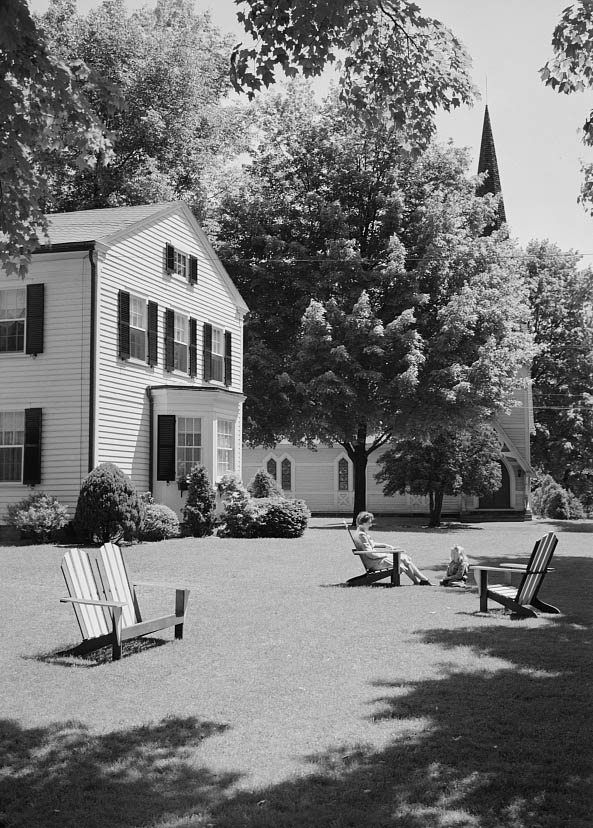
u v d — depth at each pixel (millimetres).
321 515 46094
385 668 8320
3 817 4914
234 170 44000
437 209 35844
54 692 7559
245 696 7363
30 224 8656
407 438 35531
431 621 11000
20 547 20359
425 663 8523
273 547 22031
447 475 35781
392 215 36500
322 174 38406
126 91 36969
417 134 10016
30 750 6000
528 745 5992
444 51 9344
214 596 13398
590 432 54750
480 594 11695
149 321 25469
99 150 8703
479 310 35094
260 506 25656
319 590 14055
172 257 26891
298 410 35812
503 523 40531
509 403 35656
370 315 33312
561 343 55812
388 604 12453
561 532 31578
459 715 6715
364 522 15047
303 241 38094
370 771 5535
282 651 9156
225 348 30500
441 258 35719
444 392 32719
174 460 25406
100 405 22875
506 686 7602
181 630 9961
